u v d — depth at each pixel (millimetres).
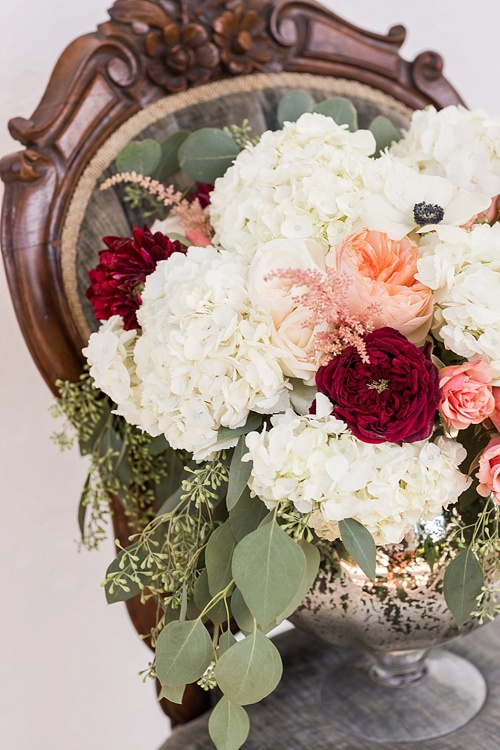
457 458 654
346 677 976
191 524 724
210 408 648
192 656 649
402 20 1321
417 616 771
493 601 798
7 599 1145
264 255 651
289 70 1035
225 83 1002
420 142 817
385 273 657
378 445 627
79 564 1188
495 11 1366
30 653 1167
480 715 892
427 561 731
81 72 920
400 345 619
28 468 1138
